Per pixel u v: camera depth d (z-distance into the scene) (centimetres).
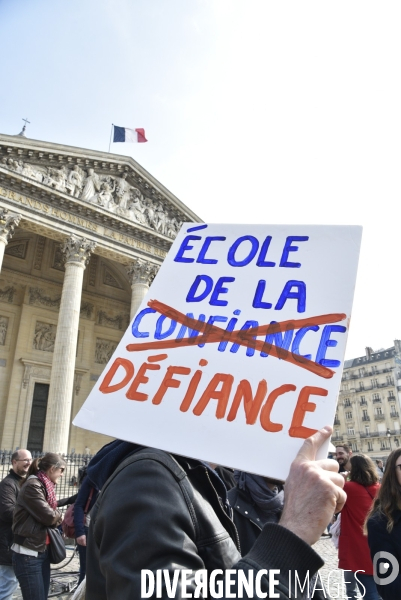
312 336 286
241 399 269
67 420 3456
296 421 251
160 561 191
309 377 268
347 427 11006
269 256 337
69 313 3750
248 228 359
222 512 260
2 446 4200
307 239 334
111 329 5306
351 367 11381
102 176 4447
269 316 305
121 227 4334
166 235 4775
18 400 4425
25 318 4684
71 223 4016
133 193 4650
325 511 201
